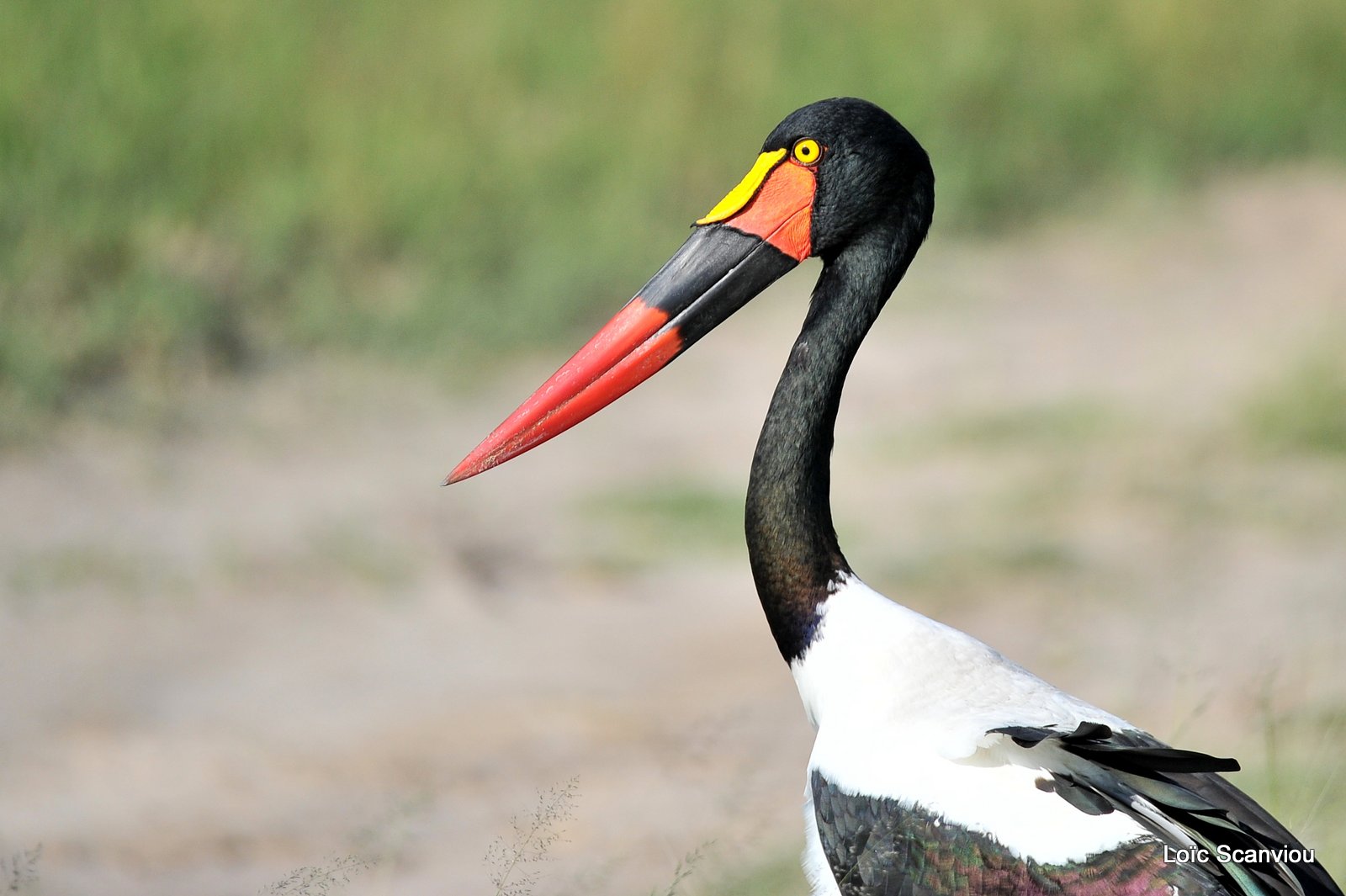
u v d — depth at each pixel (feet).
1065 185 67.05
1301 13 78.43
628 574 37.47
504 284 53.26
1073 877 14.84
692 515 40.52
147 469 41.68
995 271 59.52
